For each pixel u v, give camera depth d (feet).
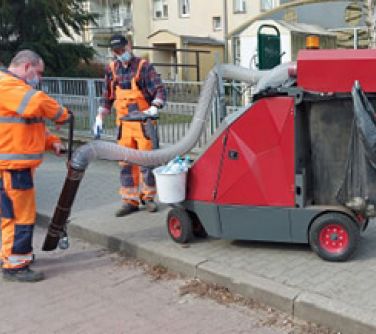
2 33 53.47
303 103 12.07
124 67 15.67
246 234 12.74
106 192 19.58
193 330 10.28
